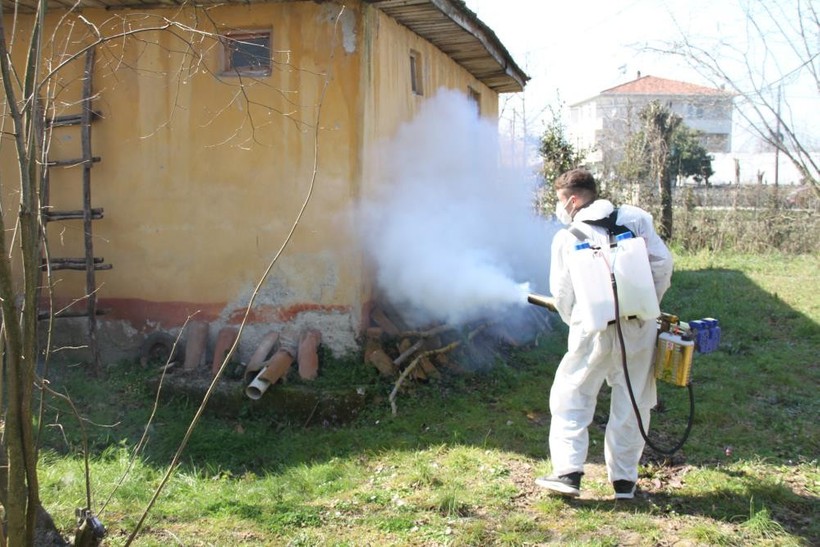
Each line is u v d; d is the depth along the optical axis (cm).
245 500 429
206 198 650
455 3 675
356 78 615
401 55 711
